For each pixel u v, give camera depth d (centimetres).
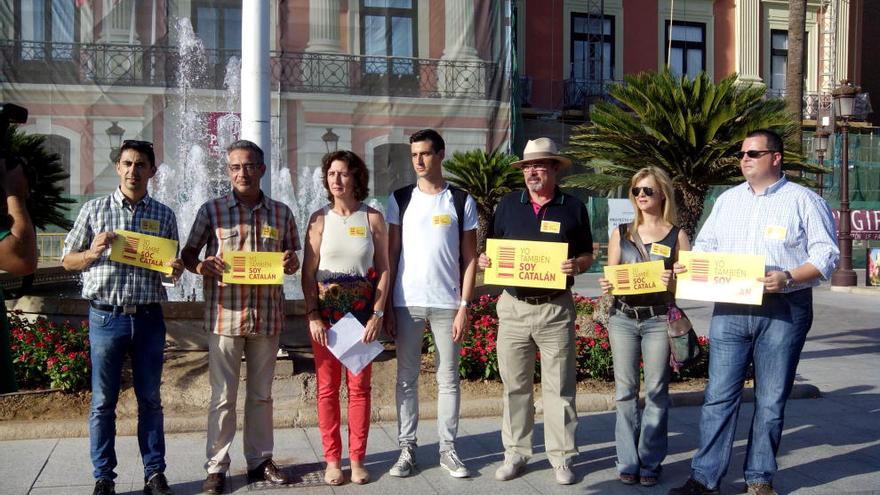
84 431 555
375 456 530
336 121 1861
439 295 492
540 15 2503
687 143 817
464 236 502
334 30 1853
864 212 2170
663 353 481
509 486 479
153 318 444
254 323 457
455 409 498
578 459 533
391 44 1883
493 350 690
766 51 2683
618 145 854
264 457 477
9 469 486
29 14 1689
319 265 480
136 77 1730
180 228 1295
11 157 289
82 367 619
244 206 464
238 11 1766
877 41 3005
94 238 434
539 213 490
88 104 1711
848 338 1112
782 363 455
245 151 456
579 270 487
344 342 466
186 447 540
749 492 468
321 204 1836
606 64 2573
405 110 1889
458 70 1906
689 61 2636
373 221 487
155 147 1736
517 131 2177
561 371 489
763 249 455
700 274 449
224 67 1764
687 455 545
